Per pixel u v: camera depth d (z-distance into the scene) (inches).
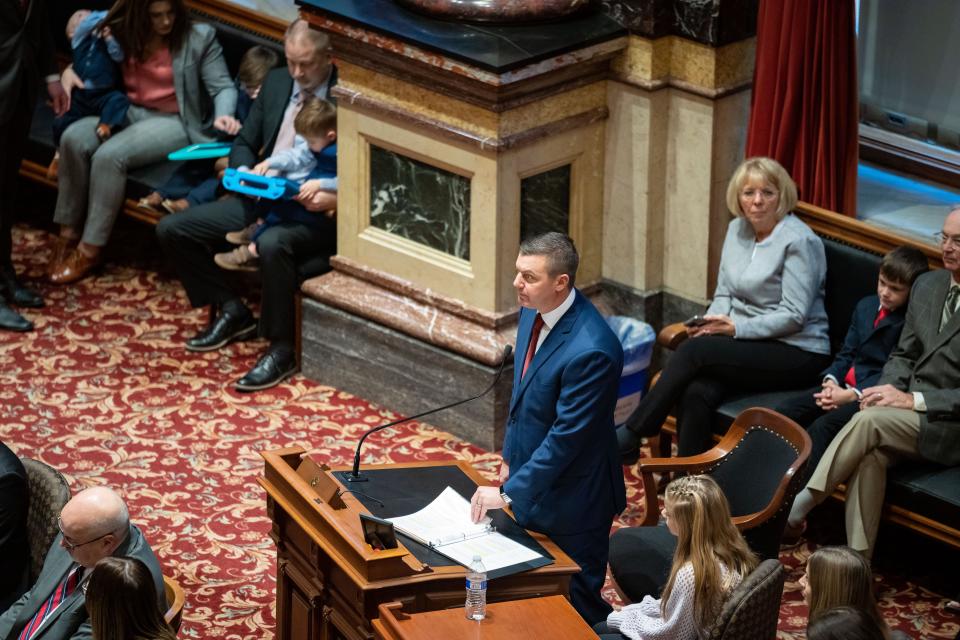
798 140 934.4
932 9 976.3
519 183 949.2
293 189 1043.3
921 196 994.7
